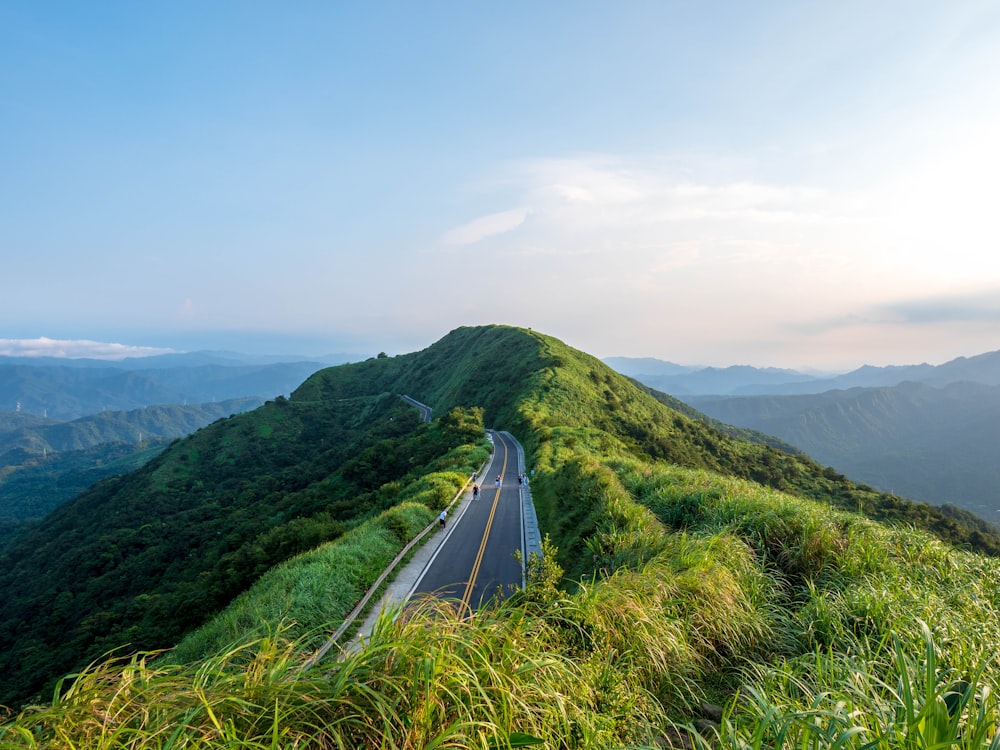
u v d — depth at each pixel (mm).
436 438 67500
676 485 16797
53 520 116500
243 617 16578
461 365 150250
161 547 64750
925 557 9219
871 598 6797
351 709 3391
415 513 29250
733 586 7477
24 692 30094
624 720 4730
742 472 74500
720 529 10398
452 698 3533
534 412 71812
